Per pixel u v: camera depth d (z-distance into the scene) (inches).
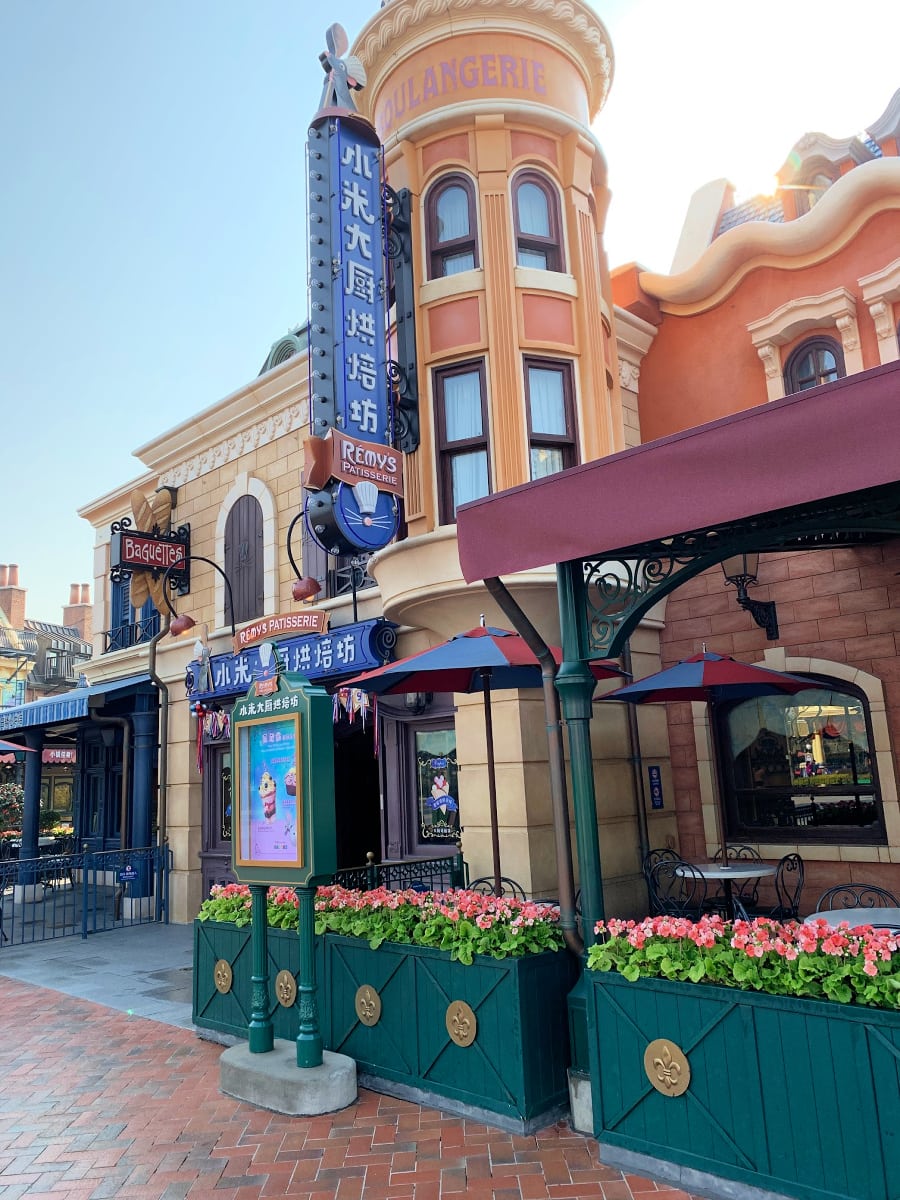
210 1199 156.9
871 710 304.8
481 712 319.3
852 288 337.4
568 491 175.0
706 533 181.2
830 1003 137.6
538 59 342.0
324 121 319.0
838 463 135.8
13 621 1439.5
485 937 186.9
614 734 343.9
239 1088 205.6
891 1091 130.5
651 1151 156.6
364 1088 208.7
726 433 150.8
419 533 317.1
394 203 336.2
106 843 611.8
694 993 153.2
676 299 391.2
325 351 305.4
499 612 307.0
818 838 318.3
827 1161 135.8
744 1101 145.8
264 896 223.3
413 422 319.3
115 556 490.0
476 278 321.7
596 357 332.8
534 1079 178.4
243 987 246.2
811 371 352.8
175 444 528.4
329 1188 158.7
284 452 459.5
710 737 354.0
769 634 333.4
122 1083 220.4
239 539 480.1
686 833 357.4
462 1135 177.6
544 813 307.3
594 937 181.8
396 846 362.0
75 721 590.6
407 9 342.6
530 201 340.5
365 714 351.9
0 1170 171.5
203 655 451.2
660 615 366.0
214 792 476.1
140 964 370.9
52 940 434.9
